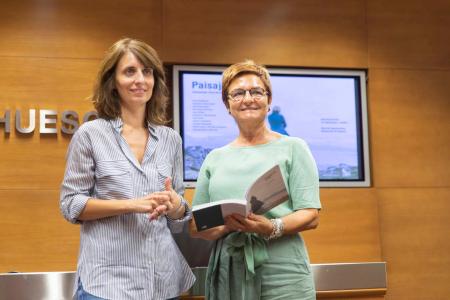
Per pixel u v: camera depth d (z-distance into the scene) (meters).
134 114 2.07
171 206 1.92
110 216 1.92
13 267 3.73
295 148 2.35
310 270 2.27
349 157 4.29
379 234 4.19
